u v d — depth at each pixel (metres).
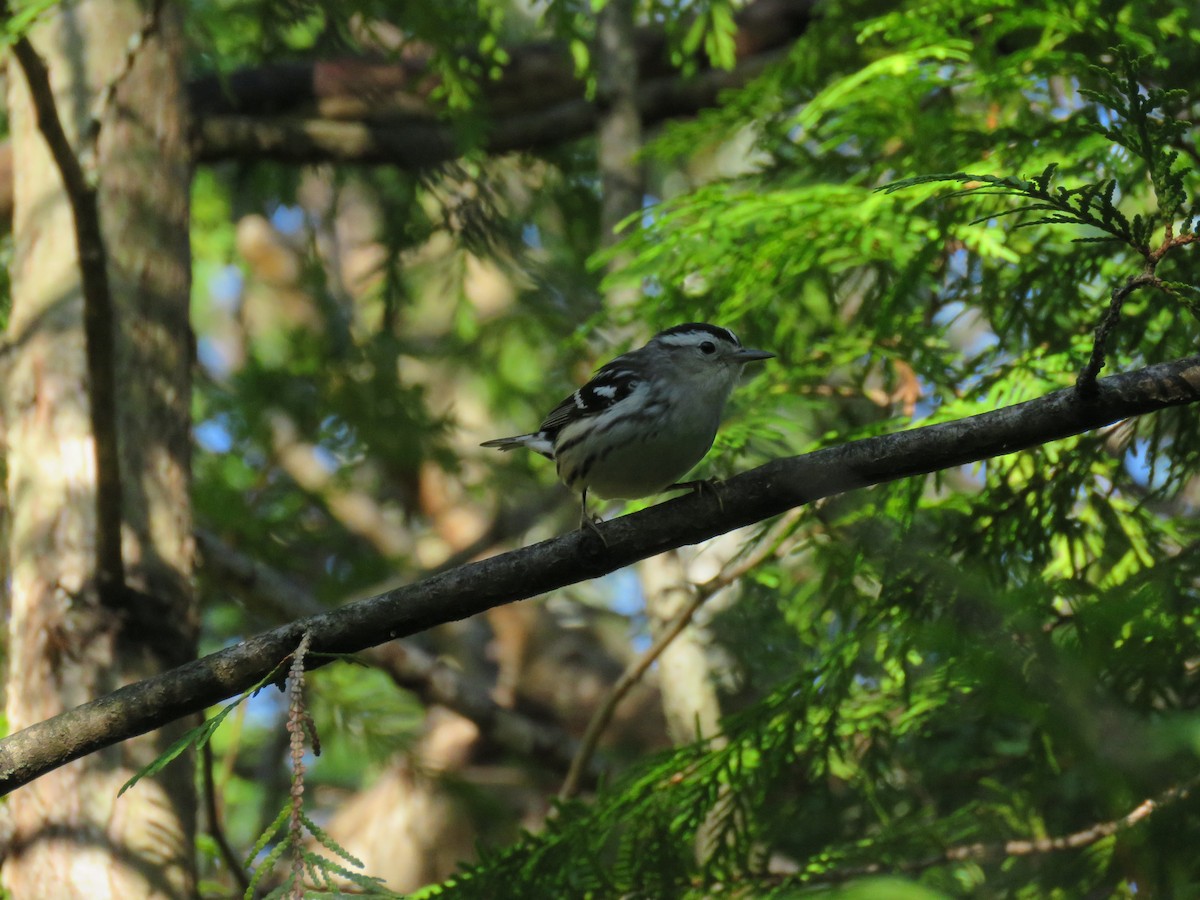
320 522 21.45
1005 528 10.54
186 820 11.61
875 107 11.70
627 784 10.98
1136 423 10.56
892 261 11.25
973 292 12.48
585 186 18.64
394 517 24.47
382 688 18.19
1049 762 10.54
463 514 23.19
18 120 13.09
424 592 8.15
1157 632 6.69
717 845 10.74
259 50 16.20
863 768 12.04
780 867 13.05
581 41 13.84
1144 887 9.11
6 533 13.45
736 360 10.89
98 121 9.89
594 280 19.38
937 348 12.62
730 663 16.31
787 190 12.98
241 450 19.31
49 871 10.96
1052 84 13.55
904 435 8.03
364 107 16.61
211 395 18.98
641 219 14.30
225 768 15.23
